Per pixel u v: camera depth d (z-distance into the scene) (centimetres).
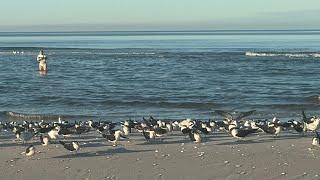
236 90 5881
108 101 5003
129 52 14225
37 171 1998
